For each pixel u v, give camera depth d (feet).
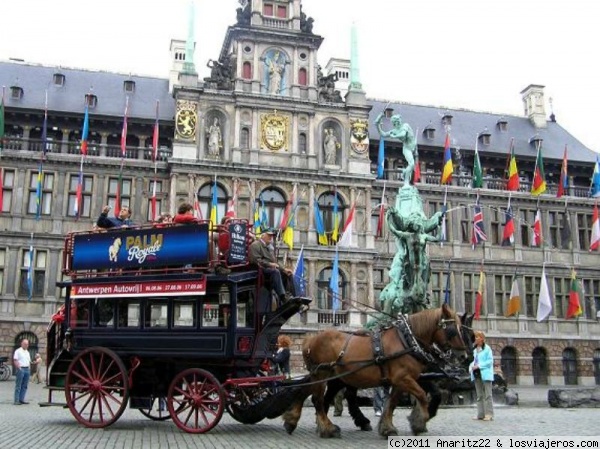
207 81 168.25
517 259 184.55
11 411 67.26
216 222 156.35
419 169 176.76
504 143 198.49
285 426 49.01
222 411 47.57
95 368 53.11
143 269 53.67
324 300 161.99
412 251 85.35
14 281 151.53
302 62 175.11
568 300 185.88
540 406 86.79
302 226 164.66
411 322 47.39
